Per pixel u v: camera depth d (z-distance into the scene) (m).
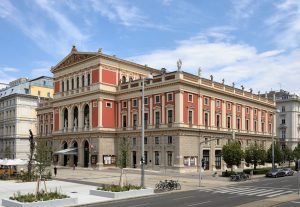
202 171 72.50
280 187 45.00
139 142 77.00
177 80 69.94
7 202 28.41
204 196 35.22
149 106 76.06
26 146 114.62
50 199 28.69
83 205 29.30
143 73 90.12
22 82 125.62
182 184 48.78
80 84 86.12
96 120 80.88
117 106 83.12
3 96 121.19
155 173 67.00
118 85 83.56
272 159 76.00
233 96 85.38
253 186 46.62
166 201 31.22
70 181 51.88
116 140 82.50
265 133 99.06
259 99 97.06
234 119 85.56
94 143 80.62
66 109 91.25
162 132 72.31
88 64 84.06
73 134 86.56
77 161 86.12
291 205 28.23
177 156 68.94
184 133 70.12
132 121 79.25
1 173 57.69
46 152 41.84
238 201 30.97
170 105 71.56
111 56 82.62
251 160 73.06
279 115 126.88
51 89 122.88
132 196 34.44
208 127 76.38
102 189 35.22
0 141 123.12
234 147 64.12
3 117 122.25
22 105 115.12
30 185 45.22
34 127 116.88
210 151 76.31
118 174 65.19
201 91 75.50
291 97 125.62
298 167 37.47
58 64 93.12
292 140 123.44
